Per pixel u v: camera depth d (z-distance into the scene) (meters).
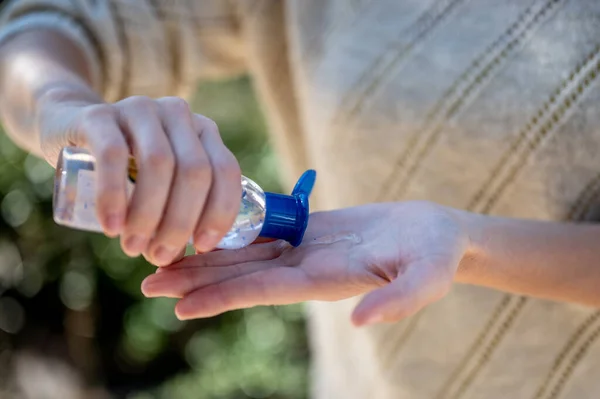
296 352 2.27
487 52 0.70
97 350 2.37
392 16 0.74
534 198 0.70
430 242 0.52
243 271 0.55
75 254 2.17
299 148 0.90
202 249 0.50
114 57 0.79
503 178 0.71
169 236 0.49
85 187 0.50
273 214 0.58
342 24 0.77
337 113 0.76
